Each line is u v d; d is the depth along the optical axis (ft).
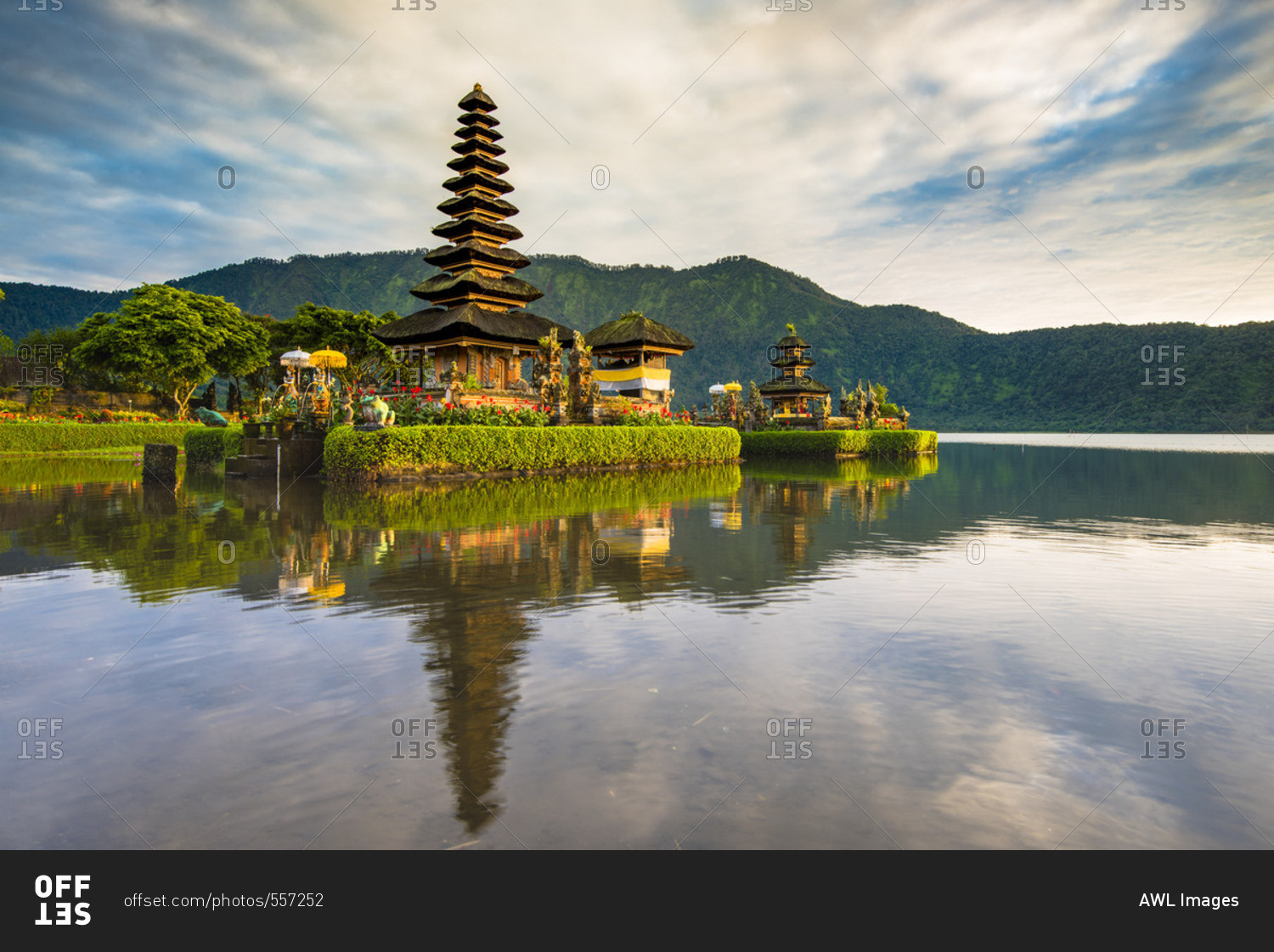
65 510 47.42
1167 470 98.32
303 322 195.42
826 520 44.52
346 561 28.96
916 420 612.70
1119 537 37.68
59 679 15.34
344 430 71.61
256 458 77.30
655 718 13.24
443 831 9.73
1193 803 10.37
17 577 25.70
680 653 17.17
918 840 9.53
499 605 21.90
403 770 11.29
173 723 13.09
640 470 99.45
